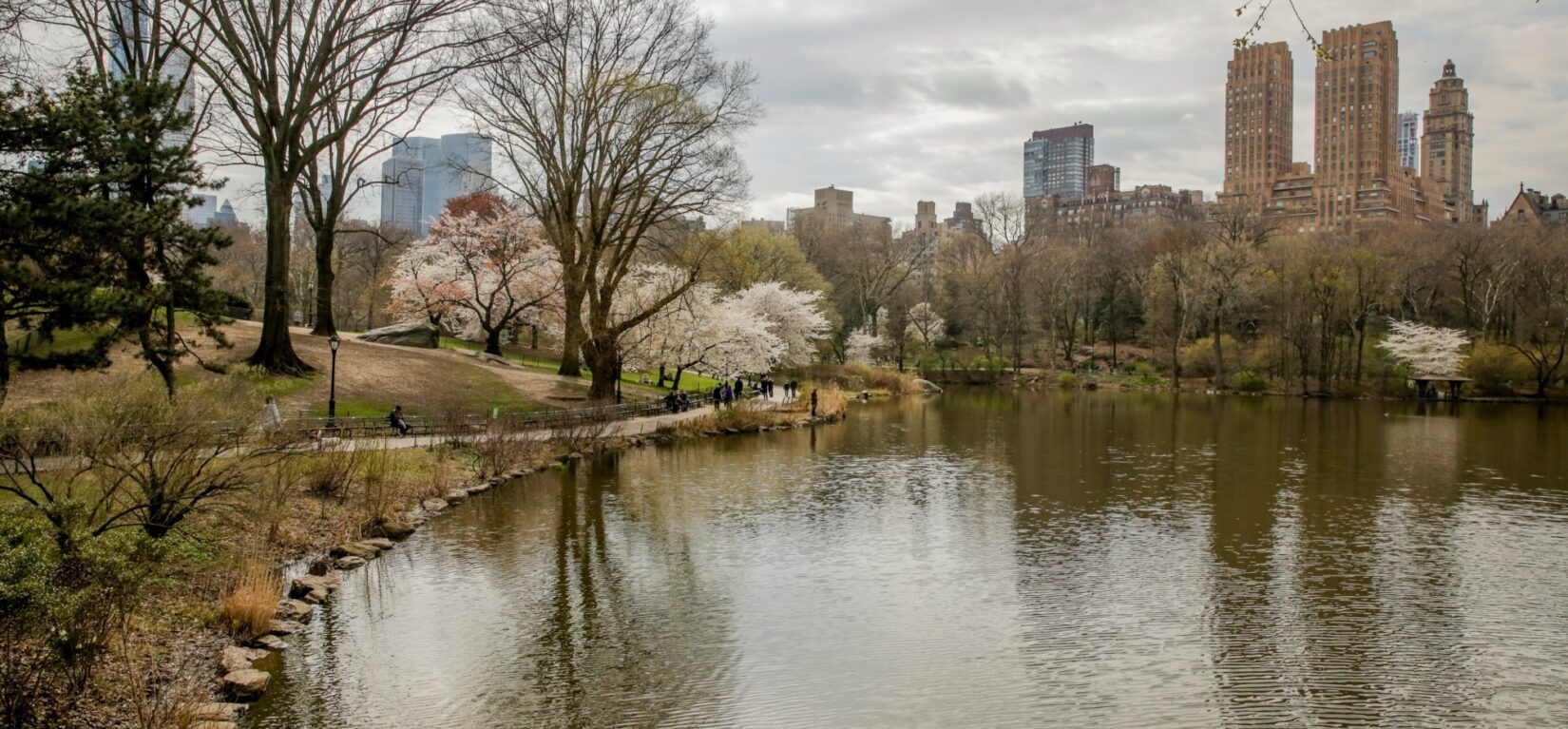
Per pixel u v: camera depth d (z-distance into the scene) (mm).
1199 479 32250
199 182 24500
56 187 17328
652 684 13648
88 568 12555
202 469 18359
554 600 17359
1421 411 64000
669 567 19750
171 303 22422
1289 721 12836
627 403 45500
